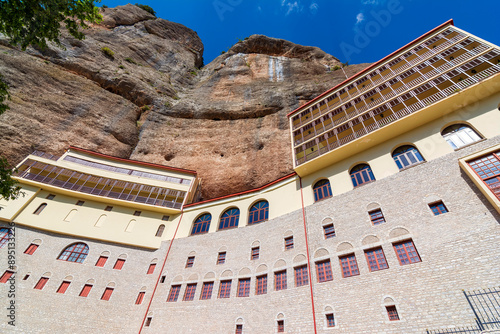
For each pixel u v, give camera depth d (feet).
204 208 82.12
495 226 39.04
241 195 80.07
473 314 34.35
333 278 49.03
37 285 62.03
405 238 45.75
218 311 56.54
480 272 36.76
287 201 70.28
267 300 53.72
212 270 65.16
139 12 200.54
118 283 67.05
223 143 112.68
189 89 159.84
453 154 50.31
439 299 37.58
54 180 80.53
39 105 93.76
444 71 60.03
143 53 161.89
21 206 72.33
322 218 59.67
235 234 70.74
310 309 47.60
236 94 139.74
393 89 69.72
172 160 108.47
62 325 57.31
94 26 156.15
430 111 56.24
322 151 74.08
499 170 41.96
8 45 103.30
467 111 53.93
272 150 102.63
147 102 128.57
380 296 42.34
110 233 75.92
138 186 86.74
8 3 34.58
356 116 68.44
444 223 43.60
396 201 51.42
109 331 58.95
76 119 100.12
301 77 152.46
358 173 63.16
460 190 45.34
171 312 60.23
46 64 109.29
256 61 178.40
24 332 54.70
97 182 84.94
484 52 56.75
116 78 125.80
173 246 75.20
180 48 195.42
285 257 58.39
